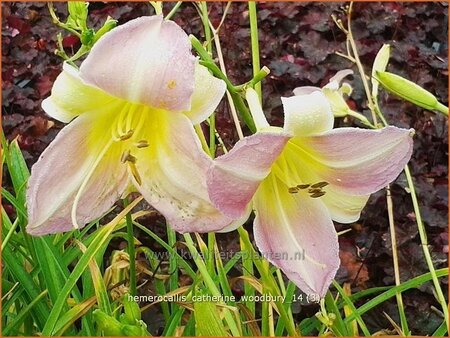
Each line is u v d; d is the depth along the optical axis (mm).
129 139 346
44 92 918
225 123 757
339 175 342
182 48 298
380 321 797
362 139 323
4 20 951
